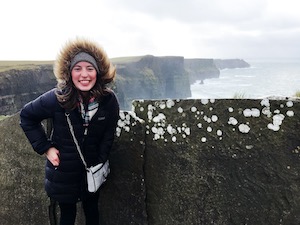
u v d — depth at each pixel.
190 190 3.08
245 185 2.89
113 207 3.33
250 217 2.90
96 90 2.56
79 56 2.50
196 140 3.02
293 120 2.71
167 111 3.09
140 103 3.19
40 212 3.59
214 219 3.03
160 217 3.21
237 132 2.88
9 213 3.71
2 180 3.69
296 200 2.74
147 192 3.23
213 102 2.94
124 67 145.50
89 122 2.62
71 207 2.95
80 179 2.76
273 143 2.78
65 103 2.51
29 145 3.53
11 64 89.75
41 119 2.67
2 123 3.62
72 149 2.66
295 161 2.72
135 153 3.19
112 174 3.28
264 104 2.79
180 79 183.88
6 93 74.75
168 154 3.12
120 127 3.20
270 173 2.81
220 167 2.96
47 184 2.79
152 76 156.88
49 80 87.44
